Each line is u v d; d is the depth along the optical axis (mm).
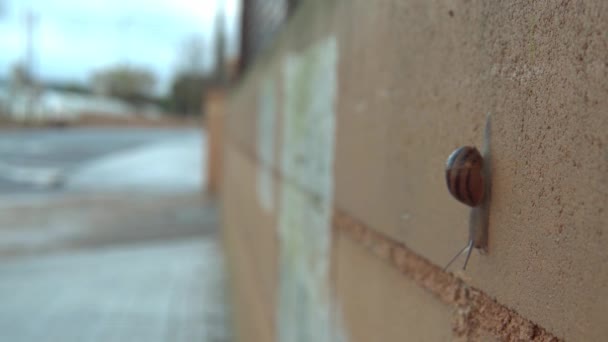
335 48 401
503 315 204
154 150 6801
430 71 256
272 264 675
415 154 269
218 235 2477
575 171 172
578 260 171
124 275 1754
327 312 401
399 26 288
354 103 354
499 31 207
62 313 1383
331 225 397
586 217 168
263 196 801
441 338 245
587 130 168
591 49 167
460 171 212
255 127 950
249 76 1098
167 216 2961
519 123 196
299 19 540
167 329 1277
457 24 235
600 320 163
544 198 184
